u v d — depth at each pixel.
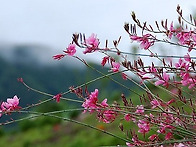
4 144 14.80
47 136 13.71
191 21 3.29
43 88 111.44
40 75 118.44
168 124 3.26
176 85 3.45
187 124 3.29
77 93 3.38
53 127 14.38
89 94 3.43
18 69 129.25
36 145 13.53
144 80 3.44
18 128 15.78
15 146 14.26
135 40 3.27
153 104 3.42
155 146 3.37
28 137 14.37
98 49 3.25
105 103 3.39
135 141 3.40
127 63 3.26
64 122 14.23
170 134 3.37
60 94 3.38
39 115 3.27
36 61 129.50
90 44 3.25
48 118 15.30
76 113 14.20
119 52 3.22
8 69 126.06
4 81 120.06
